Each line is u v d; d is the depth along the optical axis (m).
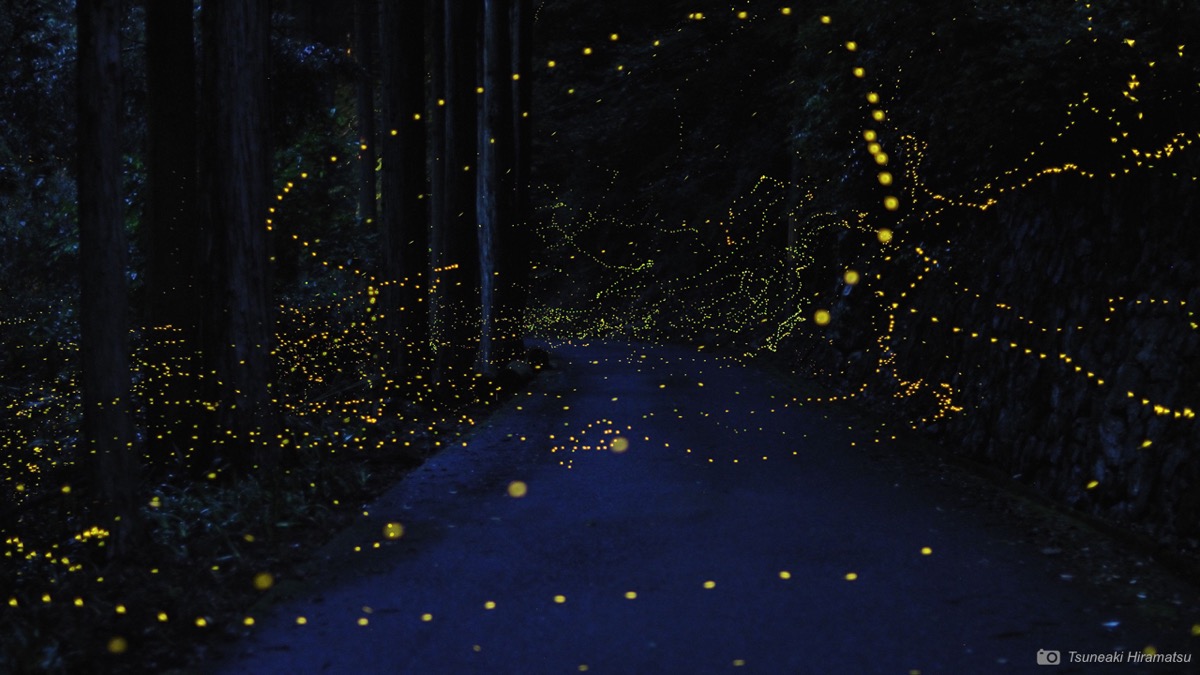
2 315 14.83
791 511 8.79
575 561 7.16
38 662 4.97
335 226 18.73
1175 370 7.95
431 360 16.38
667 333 39.09
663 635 5.55
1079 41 8.16
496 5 22.45
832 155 17.52
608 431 14.09
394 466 11.23
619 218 45.88
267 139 9.97
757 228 35.03
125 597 6.15
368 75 21.36
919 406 14.09
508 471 10.96
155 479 10.27
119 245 7.26
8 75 14.09
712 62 32.06
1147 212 9.02
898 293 16.81
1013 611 5.90
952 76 11.28
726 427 14.41
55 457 12.86
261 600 6.21
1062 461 9.41
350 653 5.31
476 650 5.34
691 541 7.72
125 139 16.97
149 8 10.73
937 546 7.52
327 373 17.08
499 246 22.89
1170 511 7.48
